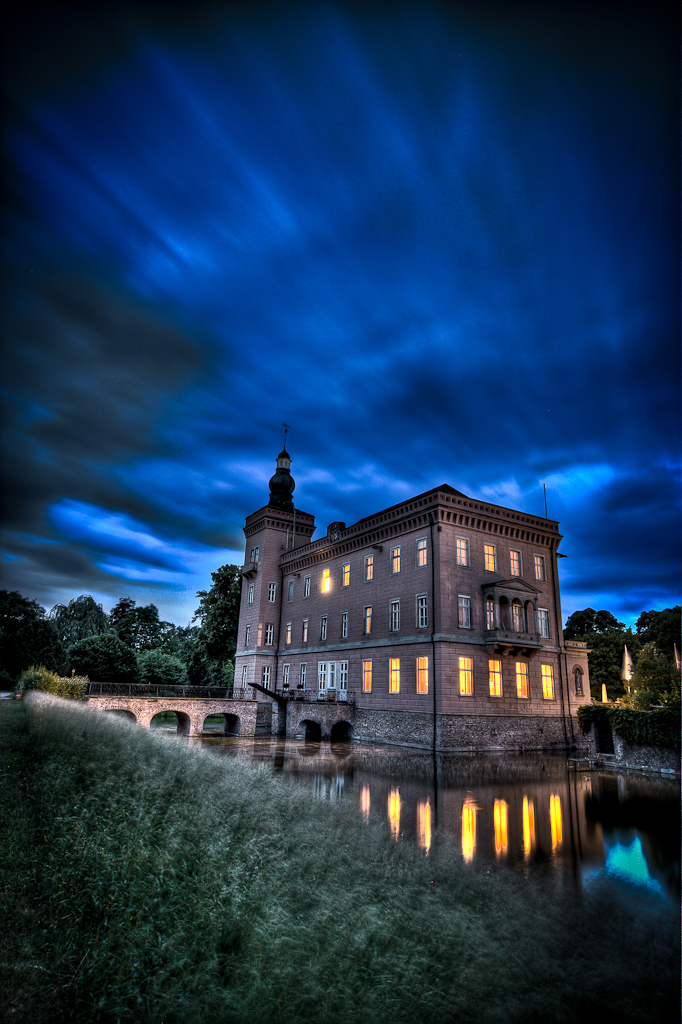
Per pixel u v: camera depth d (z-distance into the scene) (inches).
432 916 341.7
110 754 564.4
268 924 314.0
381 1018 254.7
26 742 614.9
